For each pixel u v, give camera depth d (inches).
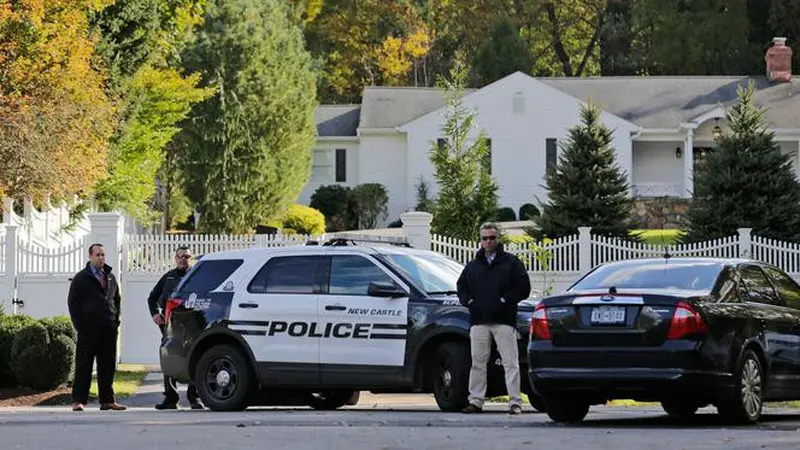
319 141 4734.3
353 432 999.6
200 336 1352.1
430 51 6392.7
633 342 1048.8
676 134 4505.4
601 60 6269.7
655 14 5708.7
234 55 3981.3
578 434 978.7
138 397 1664.6
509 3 6358.3
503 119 4451.3
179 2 3267.7
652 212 4288.9
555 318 1079.6
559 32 6397.6
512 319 1232.8
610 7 6254.9
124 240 2108.8
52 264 2111.2
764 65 5551.2
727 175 3019.2
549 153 4446.4
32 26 2593.5
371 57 6122.1
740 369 1066.7
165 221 4276.6
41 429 1056.8
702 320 1042.7
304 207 4298.7
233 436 970.1
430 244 2172.7
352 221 4569.4
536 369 1085.8
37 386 1654.8
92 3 2736.2
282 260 1344.7
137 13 3021.7
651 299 1050.1
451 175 2605.8
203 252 2110.0
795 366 1159.0
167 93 3299.7
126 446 905.5
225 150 3981.3
